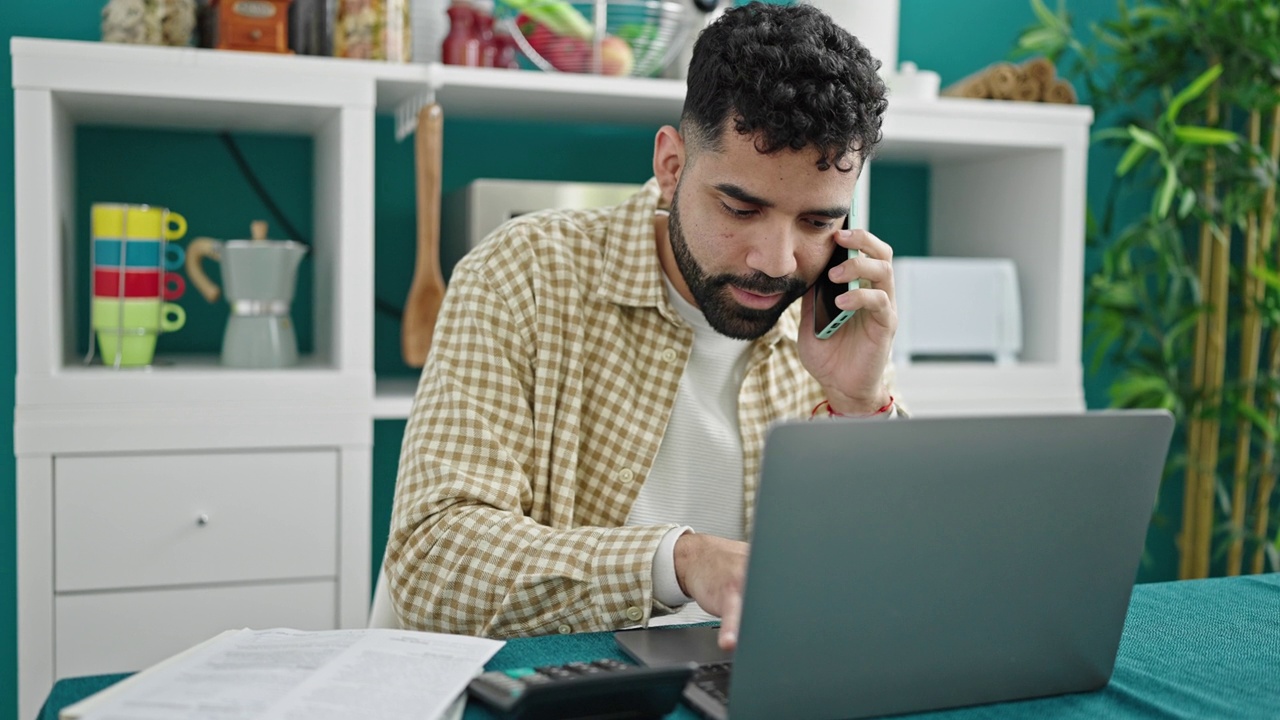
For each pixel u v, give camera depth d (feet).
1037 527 2.51
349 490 6.25
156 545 5.95
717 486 4.19
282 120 6.73
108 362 6.18
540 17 6.53
